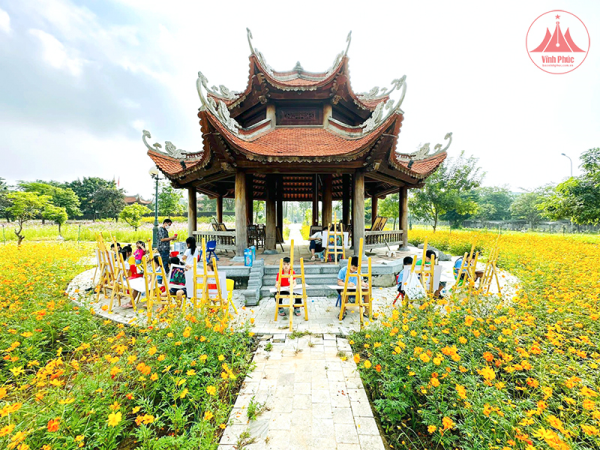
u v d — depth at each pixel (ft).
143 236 67.87
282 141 25.88
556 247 38.58
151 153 28.66
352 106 31.17
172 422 7.46
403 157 31.86
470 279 14.47
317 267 22.65
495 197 162.40
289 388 9.55
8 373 9.76
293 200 48.96
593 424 6.42
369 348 11.16
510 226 122.31
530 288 17.69
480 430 6.29
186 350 9.85
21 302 14.75
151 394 8.46
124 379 9.11
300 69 33.40
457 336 10.24
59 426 6.33
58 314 13.25
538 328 10.74
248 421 8.00
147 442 6.41
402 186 31.94
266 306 18.11
